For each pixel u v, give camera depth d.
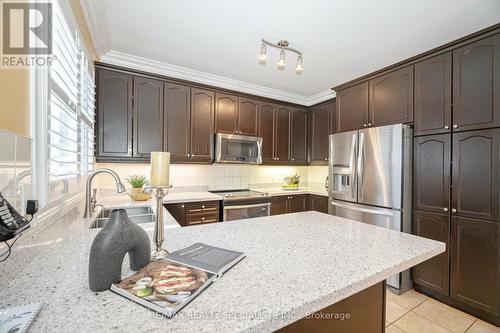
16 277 0.74
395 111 2.53
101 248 0.64
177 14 1.90
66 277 0.74
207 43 2.34
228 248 1.01
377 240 1.14
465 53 2.01
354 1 1.71
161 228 0.91
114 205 2.24
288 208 3.68
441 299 2.16
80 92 1.74
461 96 2.02
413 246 1.06
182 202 2.78
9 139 0.71
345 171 2.85
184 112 3.02
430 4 1.71
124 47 2.44
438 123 2.17
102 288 0.65
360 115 2.91
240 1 1.74
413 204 2.34
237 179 3.87
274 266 0.84
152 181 0.87
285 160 3.89
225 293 0.66
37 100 1.01
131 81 2.71
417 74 2.35
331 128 3.70
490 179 1.85
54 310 0.57
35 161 0.99
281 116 3.85
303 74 3.08
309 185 4.56
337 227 1.38
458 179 2.03
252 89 3.54
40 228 0.96
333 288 0.70
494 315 1.83
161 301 0.58
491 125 1.84
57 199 1.18
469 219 1.95
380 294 1.10
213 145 3.22
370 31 2.08
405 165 2.31
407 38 2.17
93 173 1.38
